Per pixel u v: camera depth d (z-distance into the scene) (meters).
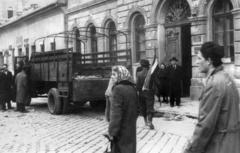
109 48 19.67
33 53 14.46
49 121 10.30
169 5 15.45
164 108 11.80
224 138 2.92
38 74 13.69
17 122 10.27
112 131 4.21
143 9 16.27
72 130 8.67
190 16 14.26
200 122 2.93
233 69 12.16
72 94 11.27
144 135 7.80
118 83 4.46
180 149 6.42
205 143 2.92
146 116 9.10
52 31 26.44
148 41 16.02
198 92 13.24
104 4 19.66
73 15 23.31
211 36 13.02
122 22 17.83
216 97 2.88
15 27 34.50
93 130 8.59
